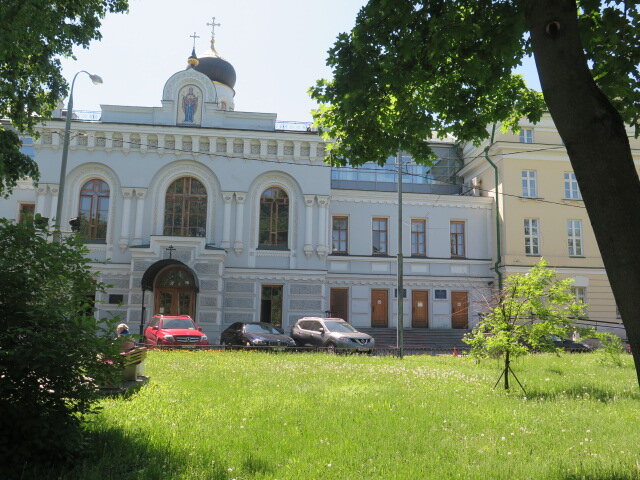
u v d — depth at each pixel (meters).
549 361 18.16
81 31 16.41
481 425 7.56
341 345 21.98
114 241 30.23
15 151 17.00
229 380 11.84
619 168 4.34
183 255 29.08
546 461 5.90
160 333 22.09
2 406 5.11
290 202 31.77
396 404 8.98
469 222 36.38
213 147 31.39
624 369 15.76
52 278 5.79
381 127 9.27
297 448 6.21
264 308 30.95
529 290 11.20
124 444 6.12
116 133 30.84
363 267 34.97
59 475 5.07
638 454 6.20
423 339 31.97
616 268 4.23
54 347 5.18
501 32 7.67
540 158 35.34
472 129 9.45
